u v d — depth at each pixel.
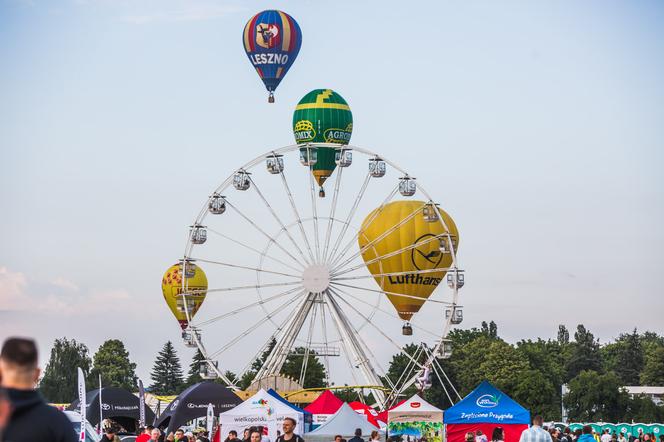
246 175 89.75
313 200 89.50
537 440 36.47
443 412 58.50
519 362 188.62
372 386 85.19
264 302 86.19
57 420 12.18
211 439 54.81
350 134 100.50
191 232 89.75
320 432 54.41
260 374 86.25
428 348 87.75
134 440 56.09
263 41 93.44
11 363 12.02
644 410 173.25
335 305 86.94
